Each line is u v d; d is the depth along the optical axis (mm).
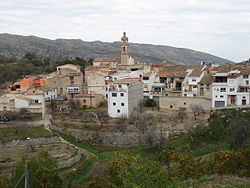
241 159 31172
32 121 75000
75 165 51438
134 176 26188
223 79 80375
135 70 107062
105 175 35531
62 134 68375
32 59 176000
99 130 67625
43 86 95375
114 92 76250
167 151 42031
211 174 31203
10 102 78250
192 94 85000
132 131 66438
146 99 86812
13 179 30078
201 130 65062
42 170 30562
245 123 57188
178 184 27234
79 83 97500
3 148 56938
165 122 69812
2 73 131750
